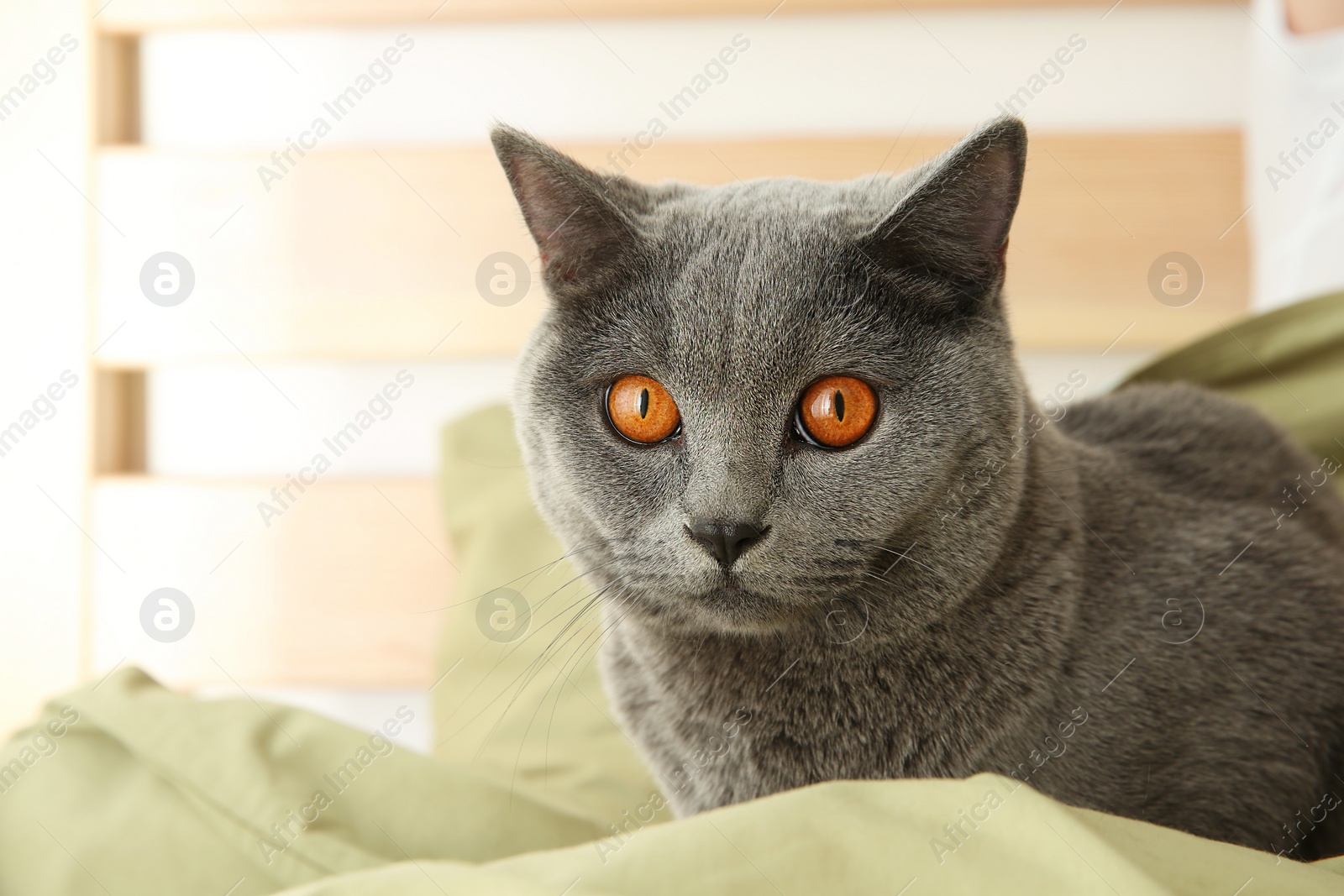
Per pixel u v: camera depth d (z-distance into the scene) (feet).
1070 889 1.64
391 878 1.73
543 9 2.90
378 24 2.97
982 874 1.68
